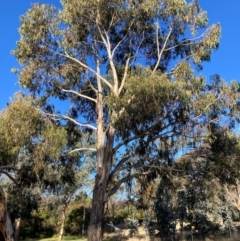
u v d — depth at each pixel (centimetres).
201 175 1477
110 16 1423
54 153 1305
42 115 1408
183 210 2495
